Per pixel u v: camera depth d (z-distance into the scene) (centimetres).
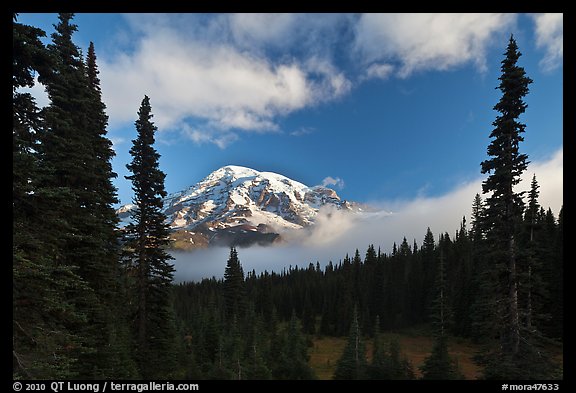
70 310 1125
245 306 6056
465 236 7356
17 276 938
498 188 1700
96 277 1620
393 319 6975
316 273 11875
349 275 8919
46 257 1140
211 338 4106
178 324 5584
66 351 1198
